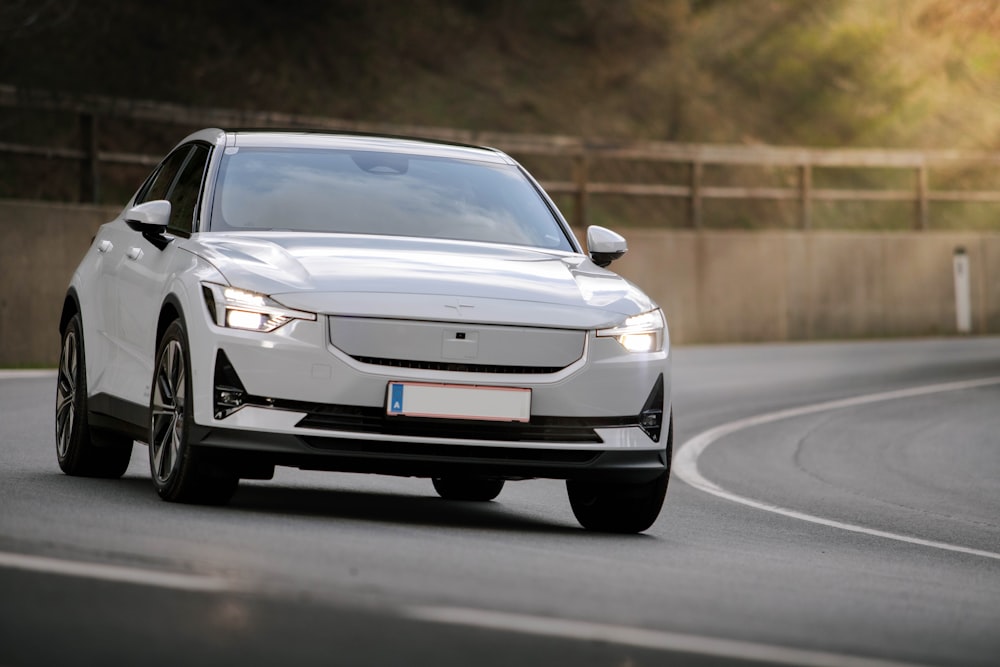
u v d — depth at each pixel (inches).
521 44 2466.8
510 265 554.6
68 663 277.6
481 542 470.0
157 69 2021.4
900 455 956.0
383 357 501.0
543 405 511.5
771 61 2682.1
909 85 2736.2
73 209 1343.5
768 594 402.9
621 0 2623.0
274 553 404.8
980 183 2635.3
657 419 534.3
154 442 536.7
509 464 508.1
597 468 518.9
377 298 506.0
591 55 2519.7
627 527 552.4
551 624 336.8
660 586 401.4
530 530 539.5
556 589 382.3
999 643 358.6
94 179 1460.4
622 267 1881.2
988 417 1149.7
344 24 2294.5
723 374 1461.6
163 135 1921.8
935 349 1822.1
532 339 514.0
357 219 580.1
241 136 615.2
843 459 932.0
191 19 2135.8
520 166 652.7
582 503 562.6
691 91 2549.2
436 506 617.9
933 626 375.2
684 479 805.9
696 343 1941.4
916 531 636.7
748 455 935.0
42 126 1822.1
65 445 633.0
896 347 1857.8
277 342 497.0
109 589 340.2
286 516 502.6
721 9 2723.9
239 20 2187.5
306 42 2222.0
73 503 497.0
